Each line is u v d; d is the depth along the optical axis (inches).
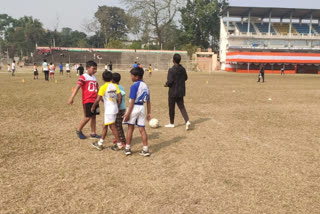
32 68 1931.6
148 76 1330.0
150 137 257.4
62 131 275.0
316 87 840.3
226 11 2385.6
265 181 163.6
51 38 3432.6
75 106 423.8
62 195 143.4
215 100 516.7
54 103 448.5
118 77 214.4
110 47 2684.5
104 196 142.8
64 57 2191.2
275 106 455.8
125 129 290.4
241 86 844.0
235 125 312.5
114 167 182.4
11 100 472.7
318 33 2501.2
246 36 2340.1
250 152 217.5
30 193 145.3
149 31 2571.4
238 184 159.0
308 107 449.4
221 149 223.9
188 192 148.4
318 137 265.3
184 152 215.2
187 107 435.8
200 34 2819.9
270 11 2359.7
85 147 225.3
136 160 196.4
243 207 133.6
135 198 141.1
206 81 1039.6
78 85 233.5
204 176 169.5
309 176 171.8
